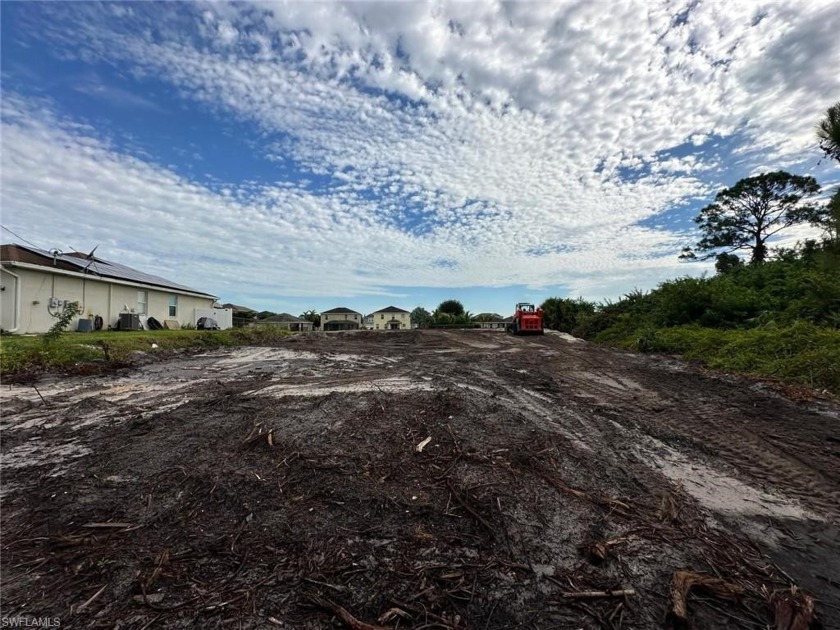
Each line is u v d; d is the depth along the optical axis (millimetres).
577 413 4676
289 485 2803
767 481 3043
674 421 4414
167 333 13297
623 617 1742
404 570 1994
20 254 13219
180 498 2658
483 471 3041
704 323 11312
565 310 22234
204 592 1830
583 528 2383
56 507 2572
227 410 4680
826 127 5211
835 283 8250
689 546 2252
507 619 1721
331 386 6094
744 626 1713
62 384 6324
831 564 2129
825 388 5230
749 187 24031
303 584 1887
